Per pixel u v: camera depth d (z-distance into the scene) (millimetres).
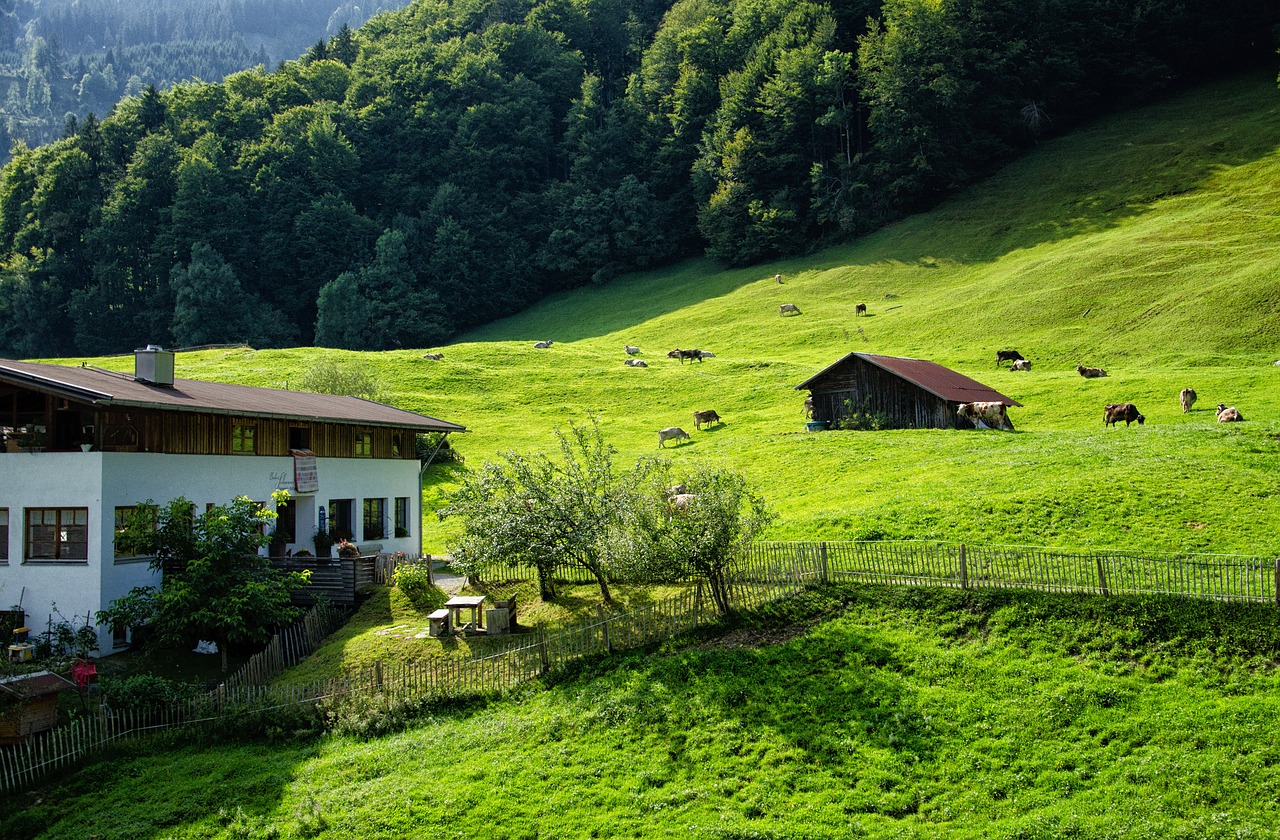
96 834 22000
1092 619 25281
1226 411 49312
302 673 30547
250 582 30719
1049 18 145250
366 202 179125
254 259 161000
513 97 186875
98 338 150250
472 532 32531
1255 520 31578
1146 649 23891
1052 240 109812
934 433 53688
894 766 21344
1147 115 138625
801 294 117625
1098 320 80375
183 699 27859
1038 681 23516
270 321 151000
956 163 137125
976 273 108250
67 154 159625
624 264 162750
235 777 24297
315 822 21672
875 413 59188
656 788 21891
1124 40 144875
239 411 35625
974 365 77000
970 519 35594
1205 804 18875
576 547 31828
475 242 164000
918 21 139250
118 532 31797
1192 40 144625
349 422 41469
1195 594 24859
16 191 164125
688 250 165000
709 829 19938
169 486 34562
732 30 174375
